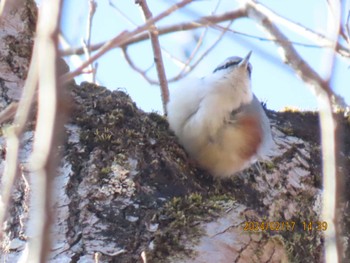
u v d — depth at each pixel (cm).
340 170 596
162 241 469
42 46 236
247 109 632
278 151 634
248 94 645
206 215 500
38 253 220
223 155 600
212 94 631
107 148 527
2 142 504
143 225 474
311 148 654
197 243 475
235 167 598
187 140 618
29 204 453
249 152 607
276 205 567
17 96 564
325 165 288
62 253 441
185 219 488
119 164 515
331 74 302
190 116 628
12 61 589
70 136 527
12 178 272
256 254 495
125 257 450
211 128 612
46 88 231
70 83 580
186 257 465
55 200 466
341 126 640
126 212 479
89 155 515
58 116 230
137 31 327
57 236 450
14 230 444
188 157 612
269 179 597
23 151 480
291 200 583
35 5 631
